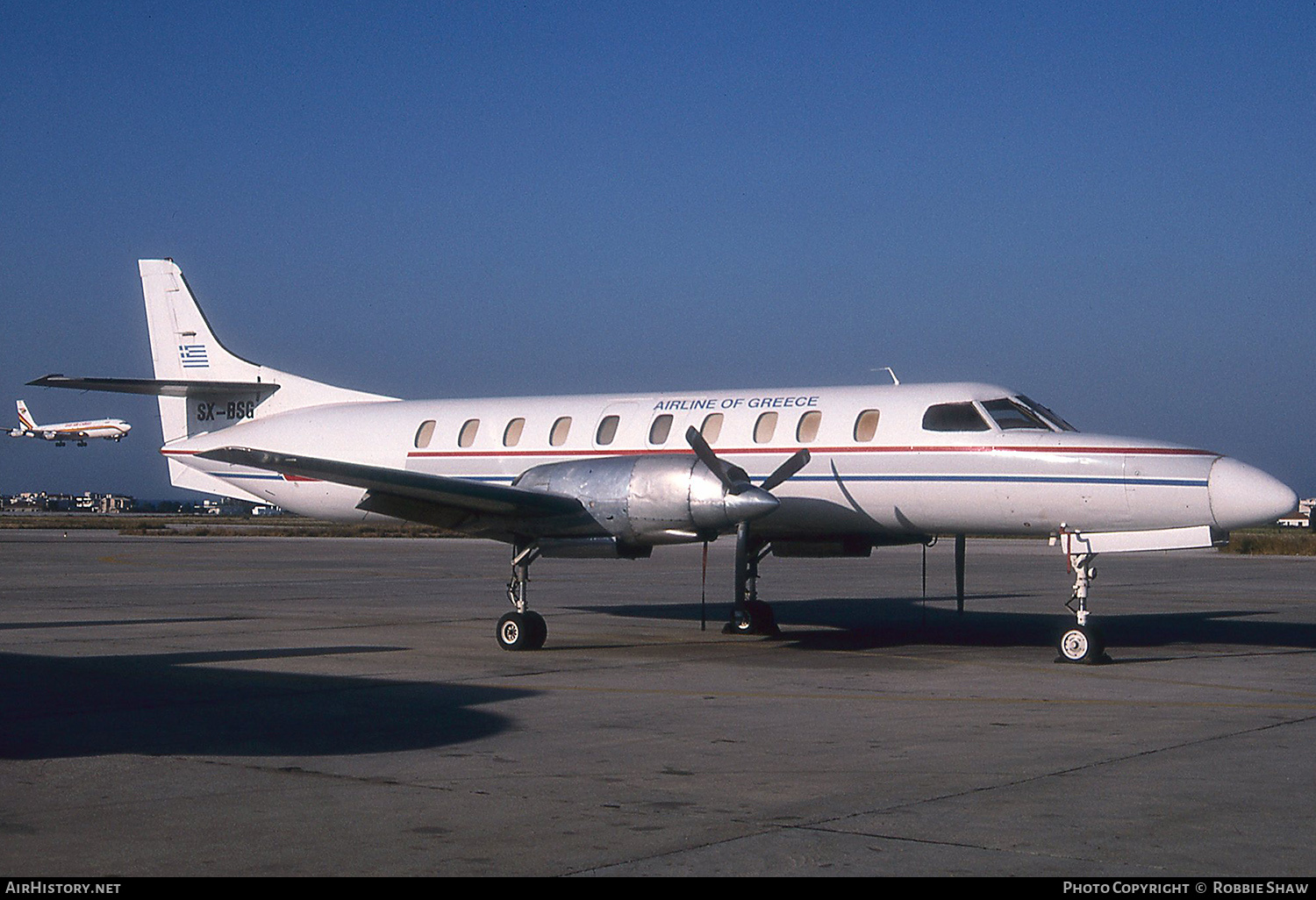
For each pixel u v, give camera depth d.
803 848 5.88
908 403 14.99
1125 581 29.69
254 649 14.22
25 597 22.06
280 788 7.13
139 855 5.77
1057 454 13.90
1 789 7.08
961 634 16.88
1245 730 9.06
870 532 15.70
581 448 16.81
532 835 6.12
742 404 16.11
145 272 21.52
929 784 7.24
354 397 19.97
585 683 11.66
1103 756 8.06
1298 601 23.02
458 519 15.01
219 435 20.47
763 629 16.61
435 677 12.01
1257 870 5.52
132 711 9.84
